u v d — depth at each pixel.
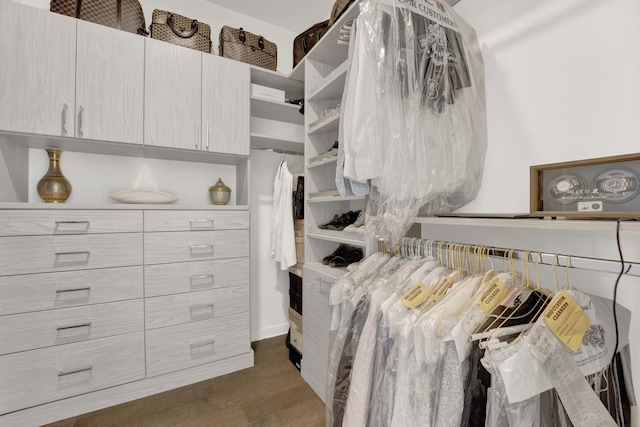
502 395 0.53
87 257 1.45
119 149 1.70
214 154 1.87
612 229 0.55
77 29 1.46
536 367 0.55
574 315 0.59
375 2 0.83
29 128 1.36
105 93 1.52
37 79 1.38
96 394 1.46
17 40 1.35
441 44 0.89
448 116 0.94
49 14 1.41
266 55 2.08
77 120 1.46
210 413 1.45
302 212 2.08
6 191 1.42
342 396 0.97
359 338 0.90
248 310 1.90
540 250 0.93
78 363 1.42
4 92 1.32
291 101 2.27
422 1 0.88
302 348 1.83
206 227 1.77
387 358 0.79
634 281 0.75
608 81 0.79
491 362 0.55
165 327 1.64
